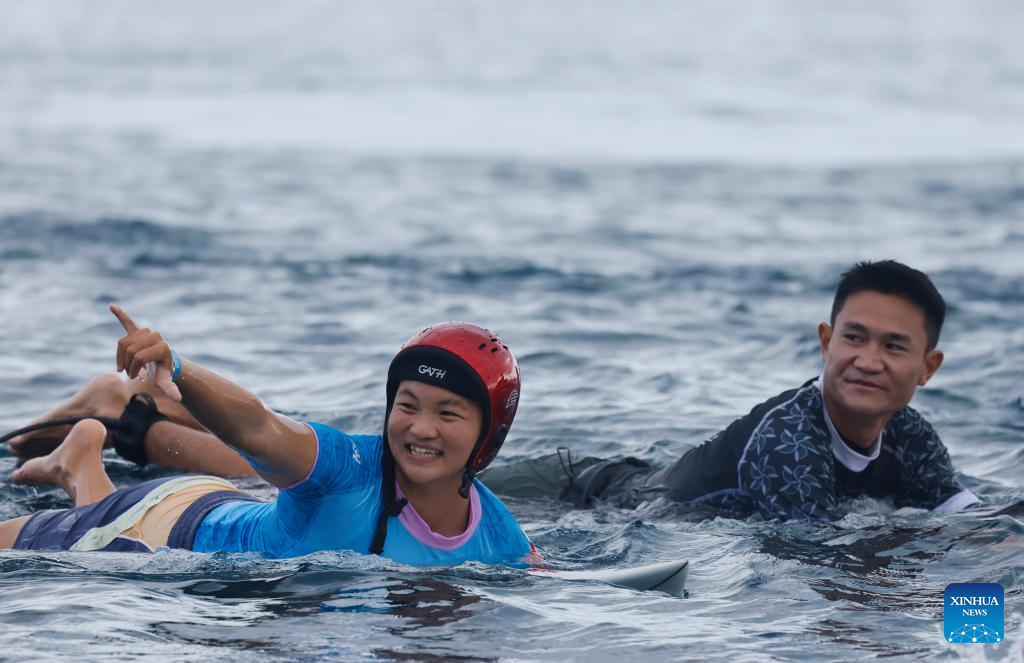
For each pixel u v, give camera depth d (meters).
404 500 15.88
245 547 16.17
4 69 153.88
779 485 19.95
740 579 16.25
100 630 13.23
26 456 22.64
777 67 189.38
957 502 20.97
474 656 12.89
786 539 18.48
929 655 13.19
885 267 20.08
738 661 12.92
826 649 13.36
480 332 15.73
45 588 14.72
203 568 15.56
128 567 15.71
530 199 76.19
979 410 29.67
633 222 67.69
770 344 37.66
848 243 61.66
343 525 15.77
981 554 17.33
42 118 109.81
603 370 33.38
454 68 173.75
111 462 23.16
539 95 146.25
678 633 13.79
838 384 20.12
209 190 72.81
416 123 118.50
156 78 150.12
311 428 15.44
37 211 58.88
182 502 17.05
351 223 62.81
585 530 19.58
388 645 13.07
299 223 61.78
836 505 20.20
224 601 14.37
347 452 15.73
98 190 69.38
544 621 14.06
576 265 52.31
